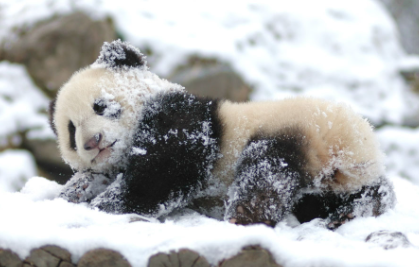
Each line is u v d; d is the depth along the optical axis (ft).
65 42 108.27
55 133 51.06
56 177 101.76
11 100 104.42
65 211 37.29
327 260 28.55
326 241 34.04
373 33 136.05
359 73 125.80
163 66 113.80
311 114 43.80
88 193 47.88
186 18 124.16
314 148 42.09
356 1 142.92
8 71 107.34
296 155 41.50
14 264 31.63
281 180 40.60
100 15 112.16
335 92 121.90
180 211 45.85
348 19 136.87
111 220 37.01
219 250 29.19
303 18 133.39
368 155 43.16
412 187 60.29
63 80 108.58
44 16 111.45
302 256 29.07
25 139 101.24
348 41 131.34
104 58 49.24
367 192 43.62
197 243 29.37
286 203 40.86
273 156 41.37
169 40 116.88
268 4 135.13
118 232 31.68
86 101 45.65
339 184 43.21
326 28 132.77
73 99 46.29
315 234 36.06
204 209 47.11
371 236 35.17
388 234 34.58
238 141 44.65
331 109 44.45
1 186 91.97
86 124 44.98
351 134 42.91
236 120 45.55
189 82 110.42
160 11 124.06
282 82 122.11
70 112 46.37
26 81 107.86
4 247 31.63
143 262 29.73
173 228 33.06
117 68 48.47
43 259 31.17
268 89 117.60
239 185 41.42
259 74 119.03
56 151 100.12
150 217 43.11
